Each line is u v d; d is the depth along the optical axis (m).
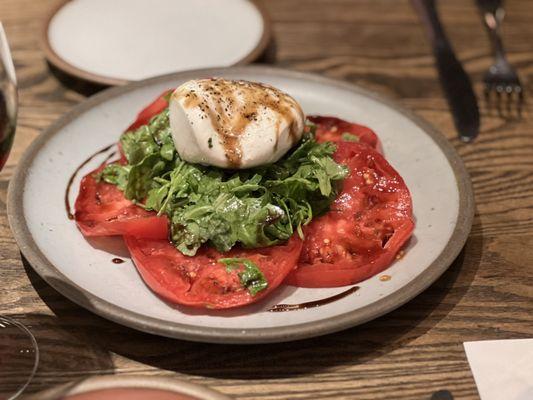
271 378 0.32
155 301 0.35
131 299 0.35
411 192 0.42
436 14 0.65
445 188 0.41
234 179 0.38
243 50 0.57
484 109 0.53
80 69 0.53
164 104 0.45
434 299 0.37
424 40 0.63
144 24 0.59
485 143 0.50
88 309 0.32
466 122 0.51
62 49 0.56
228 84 0.40
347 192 0.40
